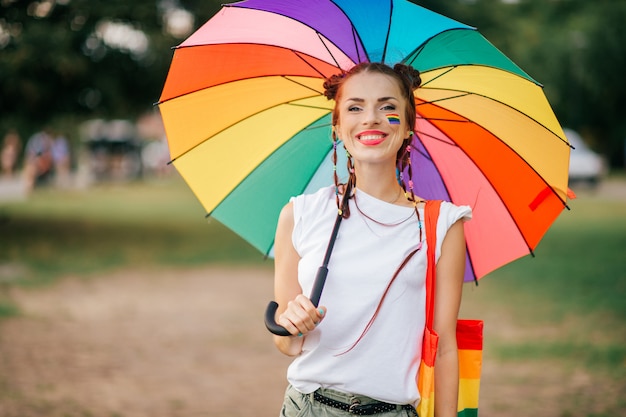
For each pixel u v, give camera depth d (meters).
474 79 2.70
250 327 8.64
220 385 6.39
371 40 2.68
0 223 19.25
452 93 2.79
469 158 2.95
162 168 42.28
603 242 16.27
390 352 2.46
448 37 2.54
